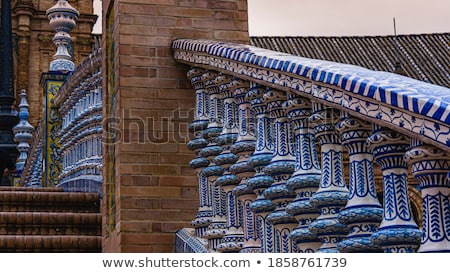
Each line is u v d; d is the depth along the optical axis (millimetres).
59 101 10266
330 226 3277
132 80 5906
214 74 5051
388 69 29031
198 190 5551
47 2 38219
